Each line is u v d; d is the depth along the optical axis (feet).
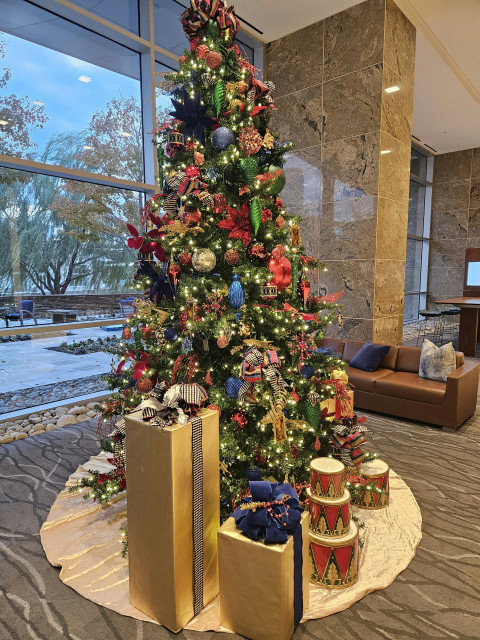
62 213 13.02
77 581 5.80
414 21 16.67
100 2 13.41
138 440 4.84
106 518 7.34
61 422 12.21
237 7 15.78
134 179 14.99
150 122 14.84
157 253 6.75
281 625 4.58
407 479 8.95
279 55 18.21
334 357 7.92
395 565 6.15
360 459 7.32
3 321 12.17
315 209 17.67
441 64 19.99
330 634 4.95
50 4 11.76
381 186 15.87
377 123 15.53
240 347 5.93
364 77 15.72
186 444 4.72
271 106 7.45
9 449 10.46
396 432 11.74
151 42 14.44
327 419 7.59
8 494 8.27
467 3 15.64
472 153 34.68
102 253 14.21
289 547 4.59
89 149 13.44
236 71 6.84
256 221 6.03
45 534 6.87
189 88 6.82
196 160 6.47
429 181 36.86
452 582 5.86
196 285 6.15
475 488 8.57
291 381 6.75
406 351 14.15
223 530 4.90
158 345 6.85
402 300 18.03
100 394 14.65
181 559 4.85
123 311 15.06
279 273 6.26
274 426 5.90
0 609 5.33
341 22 16.15
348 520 5.86
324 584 5.69
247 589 4.74
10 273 12.09
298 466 6.96
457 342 27.84
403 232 17.63
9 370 12.62
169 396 4.80
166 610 4.94
